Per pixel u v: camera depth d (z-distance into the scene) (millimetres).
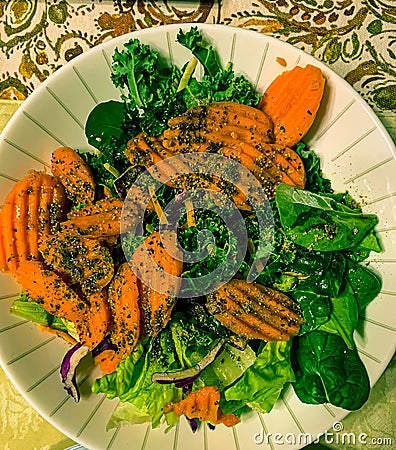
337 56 376
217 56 341
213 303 337
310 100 331
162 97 346
